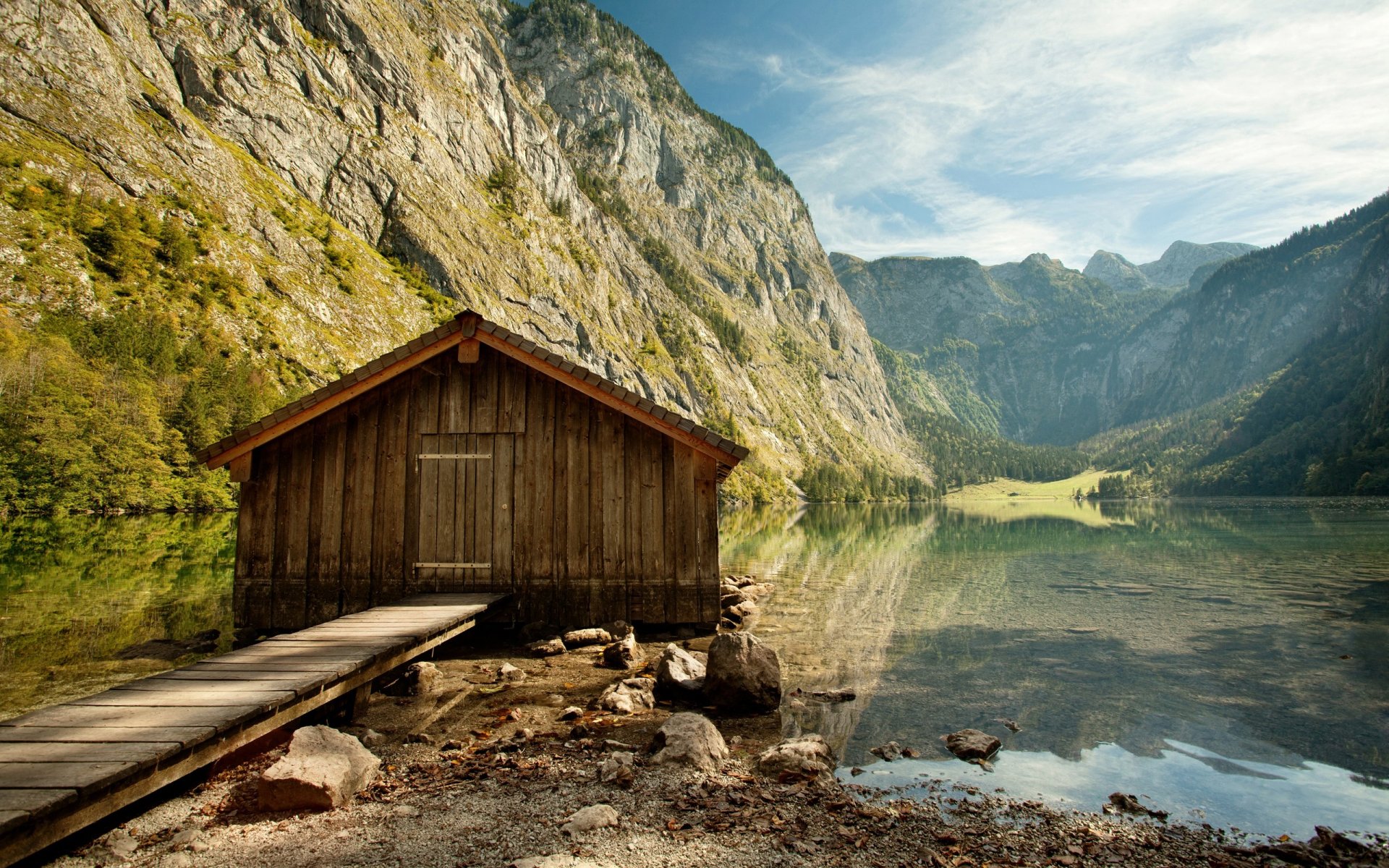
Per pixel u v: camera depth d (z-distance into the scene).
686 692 9.69
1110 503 168.50
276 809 6.04
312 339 114.31
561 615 14.01
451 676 10.97
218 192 122.81
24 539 39.22
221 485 73.12
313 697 7.76
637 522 14.09
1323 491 151.50
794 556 35.00
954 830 5.69
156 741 5.83
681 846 5.35
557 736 8.05
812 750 7.21
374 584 14.28
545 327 168.50
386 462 14.53
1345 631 14.77
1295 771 7.22
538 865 5.04
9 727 6.18
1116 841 5.58
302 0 167.88
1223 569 26.62
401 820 5.83
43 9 114.69
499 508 14.30
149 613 16.81
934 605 18.61
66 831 4.86
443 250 156.75
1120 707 9.53
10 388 63.56
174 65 135.75
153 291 100.19
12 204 95.50
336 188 150.00
